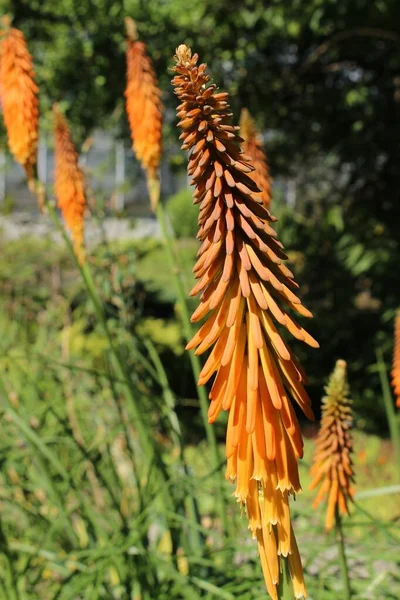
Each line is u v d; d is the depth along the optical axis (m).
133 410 3.93
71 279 8.77
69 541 4.28
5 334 5.97
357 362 10.07
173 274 4.09
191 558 3.37
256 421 1.85
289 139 11.46
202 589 3.61
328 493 2.98
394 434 4.14
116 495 4.41
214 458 3.88
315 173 11.88
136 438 4.80
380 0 8.90
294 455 1.85
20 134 3.92
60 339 7.21
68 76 9.93
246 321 1.89
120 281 5.52
